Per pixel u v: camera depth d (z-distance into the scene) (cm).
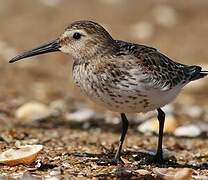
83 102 1778
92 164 1072
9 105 1656
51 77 2002
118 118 1597
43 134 1381
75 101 1781
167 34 2253
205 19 2356
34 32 2245
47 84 1931
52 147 1214
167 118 1533
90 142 1314
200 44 2197
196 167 1126
